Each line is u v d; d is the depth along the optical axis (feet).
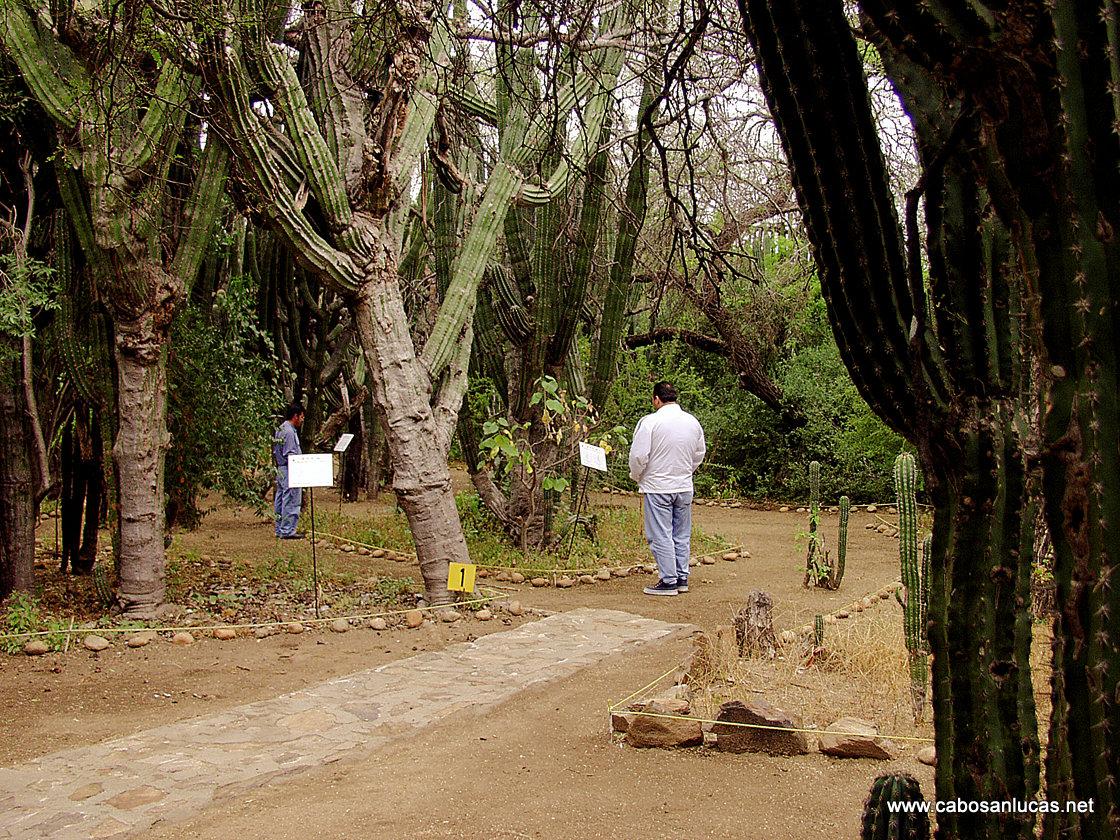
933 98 6.64
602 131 29.66
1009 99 5.08
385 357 24.21
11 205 26.14
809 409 52.80
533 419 33.96
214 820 11.84
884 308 7.06
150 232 22.20
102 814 11.86
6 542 24.67
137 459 23.04
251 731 15.16
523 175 27.66
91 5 20.22
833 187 6.82
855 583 29.55
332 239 23.48
